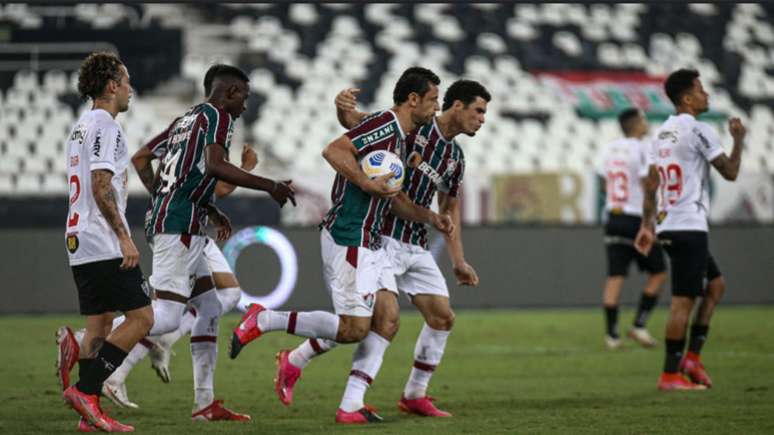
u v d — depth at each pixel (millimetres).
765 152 86000
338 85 85312
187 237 21422
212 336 22625
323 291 57844
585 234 60406
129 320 20734
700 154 28281
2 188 71875
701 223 28156
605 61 91188
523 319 53938
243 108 21781
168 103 81188
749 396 26484
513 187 62719
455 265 24625
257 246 57406
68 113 77938
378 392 28562
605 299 42406
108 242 20578
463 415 23188
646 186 30062
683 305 28188
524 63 90000
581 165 82625
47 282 55906
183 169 21250
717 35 95000
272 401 26172
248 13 88688
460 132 23297
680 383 28328
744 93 90438
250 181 20859
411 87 21469
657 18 95688
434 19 92188
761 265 61844
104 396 25984
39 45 79625
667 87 29062
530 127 84562
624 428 20734
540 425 21281
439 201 24719
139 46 81750
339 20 90438
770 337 44750
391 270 22594
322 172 62656
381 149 21391
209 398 22469
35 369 33094
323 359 36938
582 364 36000
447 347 41906
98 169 20125
